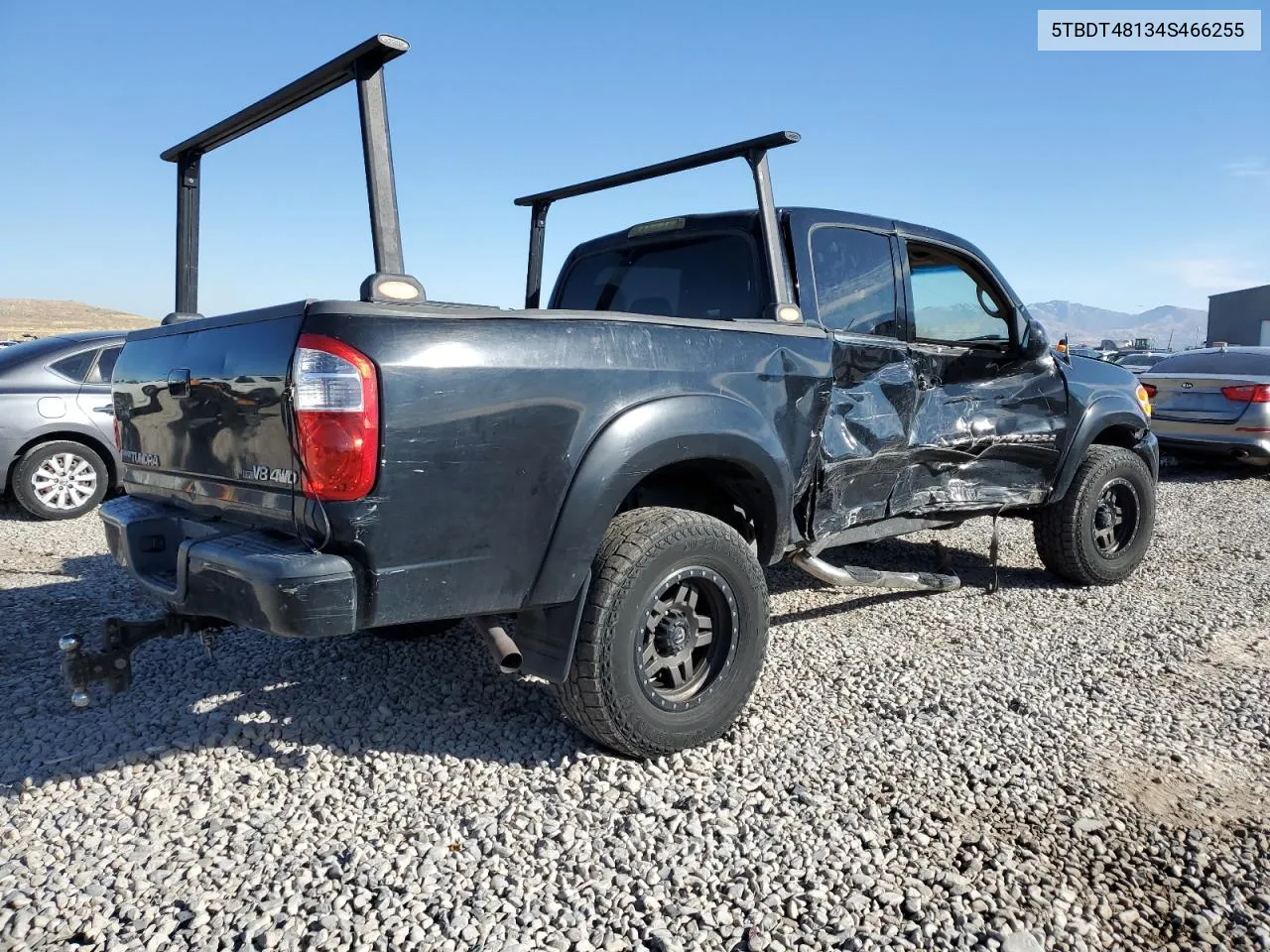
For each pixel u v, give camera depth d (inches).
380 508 97.3
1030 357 192.7
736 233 160.4
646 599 116.8
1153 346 1601.9
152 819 108.0
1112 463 211.0
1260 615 194.9
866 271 165.2
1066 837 106.8
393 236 101.3
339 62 100.8
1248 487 382.9
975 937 88.4
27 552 246.4
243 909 91.3
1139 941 89.2
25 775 118.6
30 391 292.7
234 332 108.9
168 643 168.6
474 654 163.3
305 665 157.9
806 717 139.2
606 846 103.6
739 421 126.2
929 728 135.1
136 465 133.3
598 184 175.5
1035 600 206.2
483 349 103.4
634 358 117.3
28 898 92.9
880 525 169.8
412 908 91.6
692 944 87.4
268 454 103.1
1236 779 121.3
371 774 120.0
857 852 102.9
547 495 109.0
